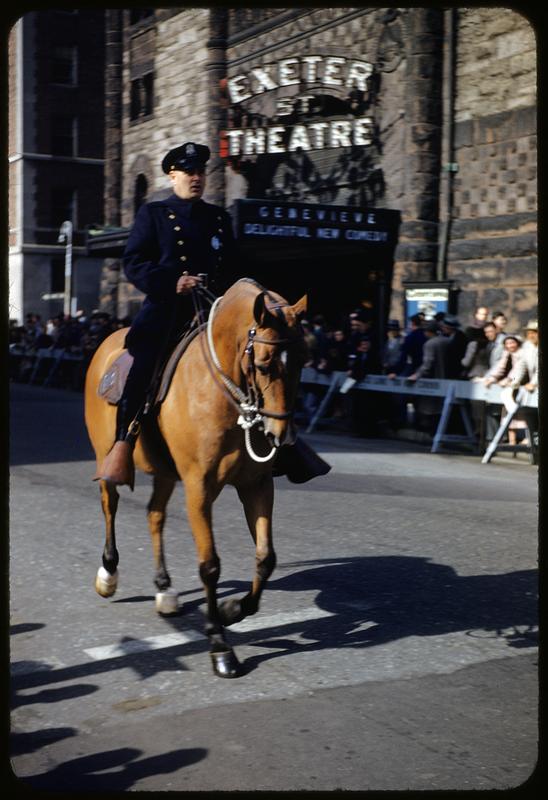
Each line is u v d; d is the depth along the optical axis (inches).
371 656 199.9
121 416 205.9
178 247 209.0
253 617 227.1
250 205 690.8
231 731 162.4
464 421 535.2
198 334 195.9
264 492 195.8
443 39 711.1
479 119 689.0
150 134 1133.7
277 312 172.2
